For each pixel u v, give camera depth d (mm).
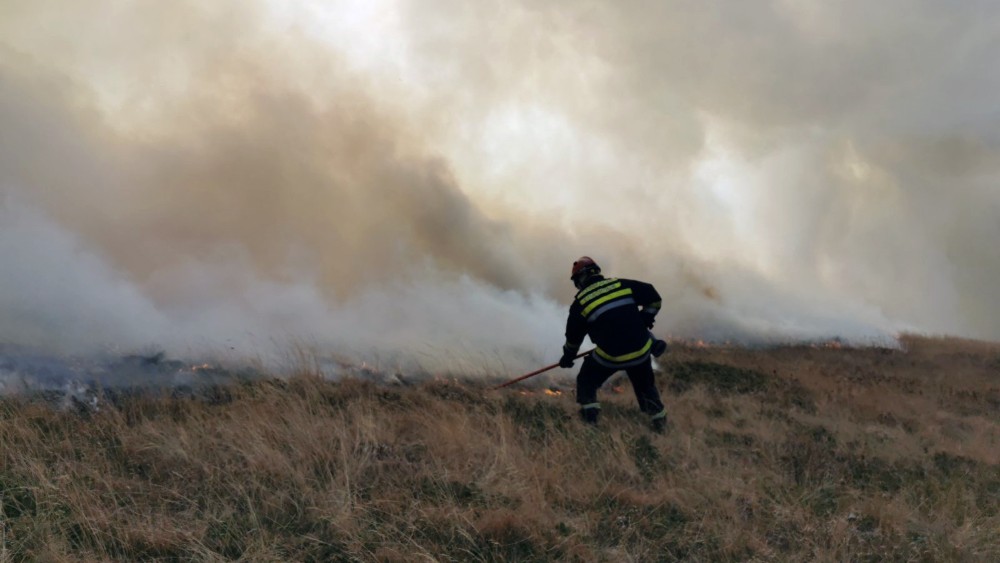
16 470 4203
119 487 4254
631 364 6156
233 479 4445
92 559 3559
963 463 6207
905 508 4875
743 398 7855
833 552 4238
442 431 5340
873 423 7414
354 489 4469
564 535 4207
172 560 3678
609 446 5586
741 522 4586
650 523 4488
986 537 4508
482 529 4145
